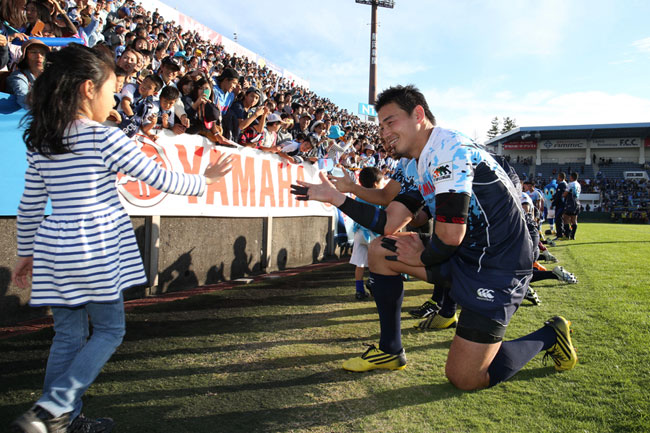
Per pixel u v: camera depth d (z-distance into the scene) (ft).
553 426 5.65
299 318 11.09
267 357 8.27
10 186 9.27
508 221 6.47
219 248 15.76
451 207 6.22
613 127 118.52
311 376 7.41
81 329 5.36
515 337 9.23
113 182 5.26
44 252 4.87
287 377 7.34
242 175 16.48
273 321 10.75
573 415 5.92
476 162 6.43
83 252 4.78
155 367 7.65
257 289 14.67
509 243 6.52
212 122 14.73
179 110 13.75
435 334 10.02
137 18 38.47
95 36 21.58
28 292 10.14
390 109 7.01
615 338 9.09
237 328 10.08
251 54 86.74
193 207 14.12
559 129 122.62
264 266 18.35
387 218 7.58
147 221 12.75
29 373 7.13
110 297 4.92
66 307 5.00
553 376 7.34
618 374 7.26
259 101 20.22
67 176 4.89
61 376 4.79
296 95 63.21
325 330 10.07
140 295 12.74
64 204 4.91
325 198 7.38
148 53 19.06
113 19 28.17
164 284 13.51
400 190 8.41
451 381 6.84
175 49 36.45
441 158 6.42
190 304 12.19
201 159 14.20
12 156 9.29
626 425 5.58
